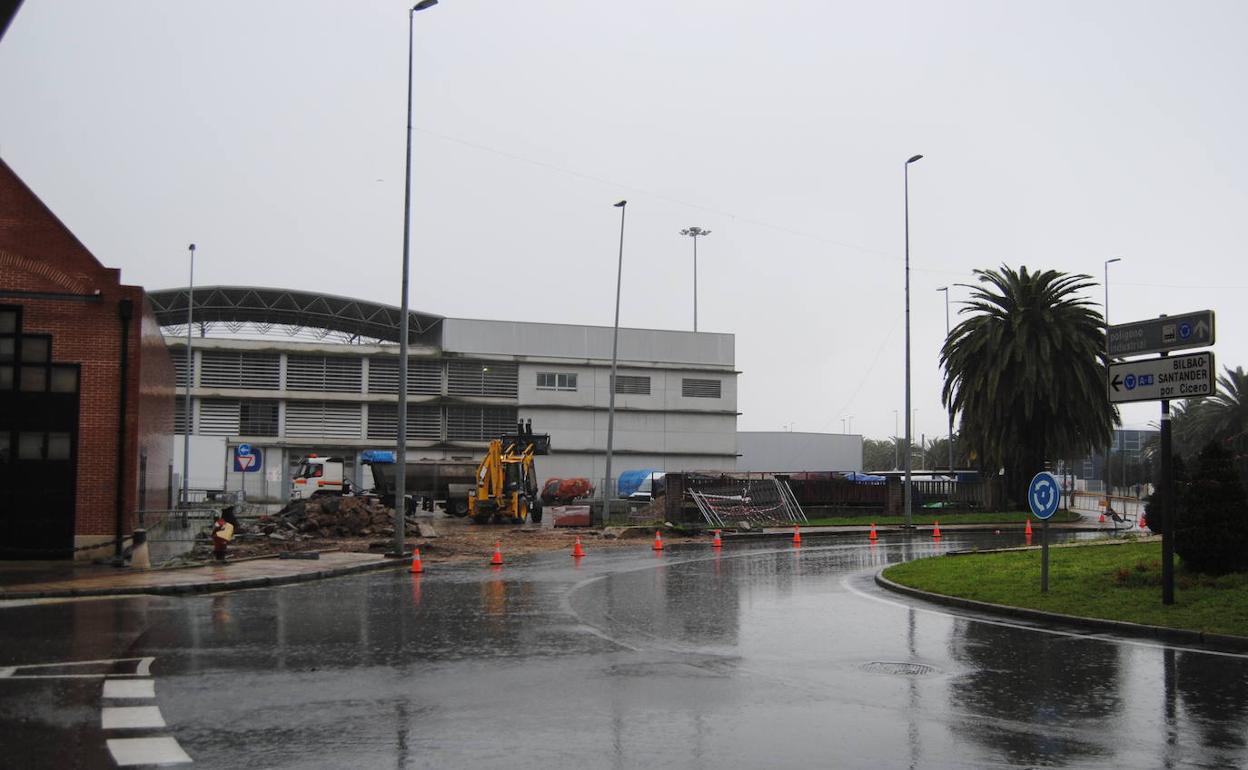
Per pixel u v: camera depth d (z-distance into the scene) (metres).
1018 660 11.26
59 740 7.53
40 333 23.33
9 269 23.36
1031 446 48.34
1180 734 7.97
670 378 75.44
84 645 11.90
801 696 9.27
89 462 23.25
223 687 9.47
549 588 18.64
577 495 65.81
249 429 66.06
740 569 23.03
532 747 7.40
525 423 47.19
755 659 11.21
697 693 9.35
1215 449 16.20
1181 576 15.89
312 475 49.84
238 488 65.12
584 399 73.12
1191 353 14.38
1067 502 62.69
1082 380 44.66
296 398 66.75
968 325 46.94
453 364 70.62
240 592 17.91
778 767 6.96
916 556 27.05
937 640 12.70
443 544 30.41
